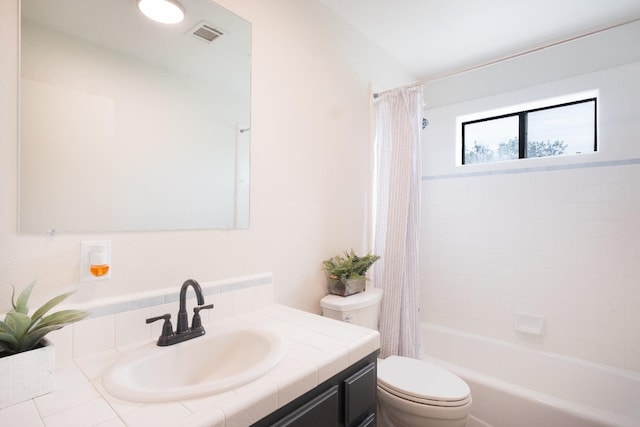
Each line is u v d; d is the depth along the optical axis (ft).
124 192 3.39
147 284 3.53
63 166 3.01
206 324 3.87
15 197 2.76
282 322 3.97
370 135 7.08
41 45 2.92
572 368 6.40
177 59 3.85
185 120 3.91
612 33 6.51
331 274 5.82
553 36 7.04
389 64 7.80
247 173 4.56
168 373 3.03
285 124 5.13
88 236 3.14
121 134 3.38
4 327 2.30
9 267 2.72
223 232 4.26
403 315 6.26
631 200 6.23
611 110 6.47
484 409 5.67
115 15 3.37
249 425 2.25
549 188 7.07
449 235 8.41
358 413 3.26
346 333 3.59
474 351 7.56
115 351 3.14
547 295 7.05
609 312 6.40
